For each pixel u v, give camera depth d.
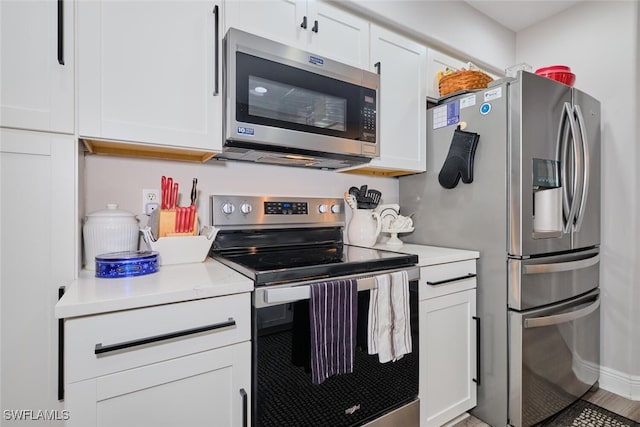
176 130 1.18
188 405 0.91
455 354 1.55
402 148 1.80
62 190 1.00
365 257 1.34
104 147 1.26
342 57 1.56
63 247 1.00
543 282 1.58
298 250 1.60
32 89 0.96
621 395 1.88
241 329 0.99
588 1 2.08
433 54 1.96
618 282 1.91
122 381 0.82
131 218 1.22
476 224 1.68
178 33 1.19
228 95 1.23
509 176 1.54
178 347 0.89
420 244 2.00
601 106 1.99
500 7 2.20
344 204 1.92
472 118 1.71
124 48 1.09
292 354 1.06
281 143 1.33
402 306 1.28
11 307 0.94
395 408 1.32
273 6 1.38
